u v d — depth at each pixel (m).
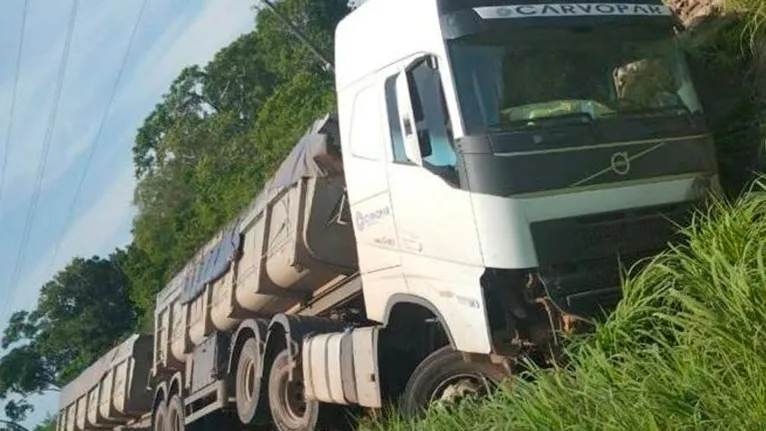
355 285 10.12
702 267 6.52
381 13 8.43
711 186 7.74
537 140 7.36
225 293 12.88
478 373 7.80
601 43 7.82
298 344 10.13
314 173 9.67
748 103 8.94
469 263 7.40
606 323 6.79
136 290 40.69
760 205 6.99
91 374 21.83
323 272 10.42
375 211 8.42
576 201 7.31
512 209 7.21
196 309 14.40
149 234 39.66
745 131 8.78
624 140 7.52
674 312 6.59
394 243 8.20
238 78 43.44
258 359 11.10
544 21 7.72
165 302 16.36
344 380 9.07
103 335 50.97
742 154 8.72
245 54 43.75
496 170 7.27
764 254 6.39
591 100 7.63
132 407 18.80
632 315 6.65
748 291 5.95
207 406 13.61
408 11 8.02
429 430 7.36
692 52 9.55
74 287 51.22
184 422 14.69
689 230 7.21
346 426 9.82
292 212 10.28
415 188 7.89
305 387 9.91
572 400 6.14
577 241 7.25
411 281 8.05
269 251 11.14
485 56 7.55
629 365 6.12
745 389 5.39
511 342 7.28
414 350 8.56
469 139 7.36
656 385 5.73
